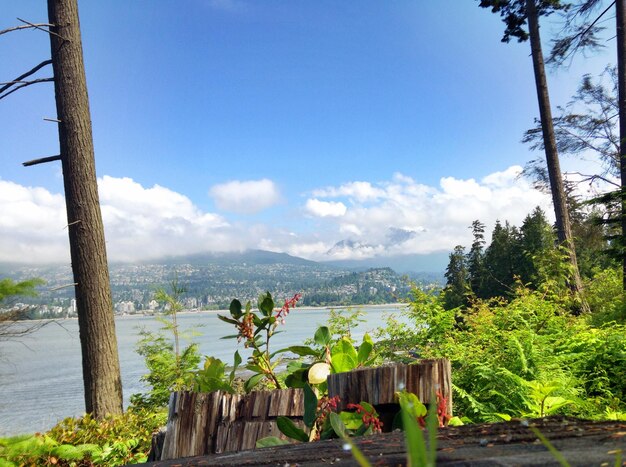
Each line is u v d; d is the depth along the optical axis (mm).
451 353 5395
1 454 2551
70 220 7430
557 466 459
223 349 54844
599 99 16781
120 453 4219
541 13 15672
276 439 1618
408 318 6180
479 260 50250
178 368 8086
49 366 58281
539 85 15391
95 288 7309
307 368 2227
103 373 7164
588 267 24531
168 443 1897
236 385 3533
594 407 4023
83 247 7348
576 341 5844
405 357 5543
